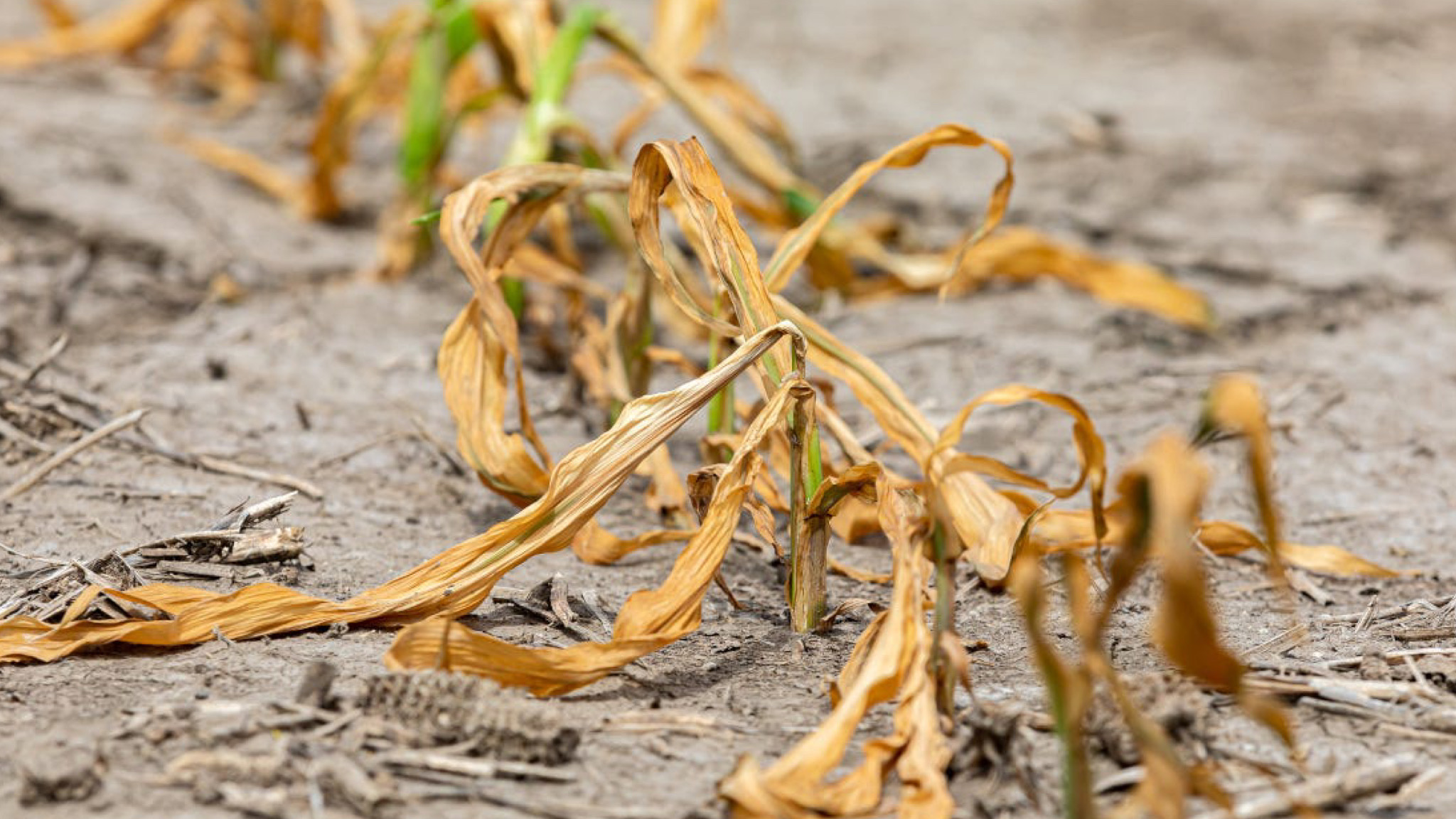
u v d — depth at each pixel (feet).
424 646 4.66
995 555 4.92
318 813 4.51
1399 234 7.06
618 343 5.32
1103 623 4.41
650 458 5.21
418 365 5.78
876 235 6.29
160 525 5.12
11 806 4.51
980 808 4.53
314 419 5.53
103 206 6.50
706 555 4.75
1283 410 5.70
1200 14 12.51
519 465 5.05
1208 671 4.32
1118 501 4.91
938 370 5.87
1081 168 7.98
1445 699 4.73
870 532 5.25
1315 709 4.72
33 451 5.32
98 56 9.29
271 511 4.99
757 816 4.49
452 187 6.72
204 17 8.93
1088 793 4.39
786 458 5.11
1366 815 4.54
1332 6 12.91
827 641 4.88
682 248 6.23
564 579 5.02
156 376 5.66
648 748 4.64
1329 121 9.20
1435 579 5.10
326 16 9.30
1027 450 5.55
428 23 6.04
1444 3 13.12
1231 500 5.37
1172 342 6.03
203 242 6.28
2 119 7.74
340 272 6.23
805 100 9.26
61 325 5.86
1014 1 13.16
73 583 4.89
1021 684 4.78
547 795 4.55
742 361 4.82
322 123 6.32
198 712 4.63
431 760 4.57
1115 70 10.53
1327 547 5.16
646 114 5.89
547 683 4.70
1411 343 6.03
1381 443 5.57
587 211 5.83
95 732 4.62
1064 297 6.26
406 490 5.31
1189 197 7.57
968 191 7.45
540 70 5.73
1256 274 6.42
